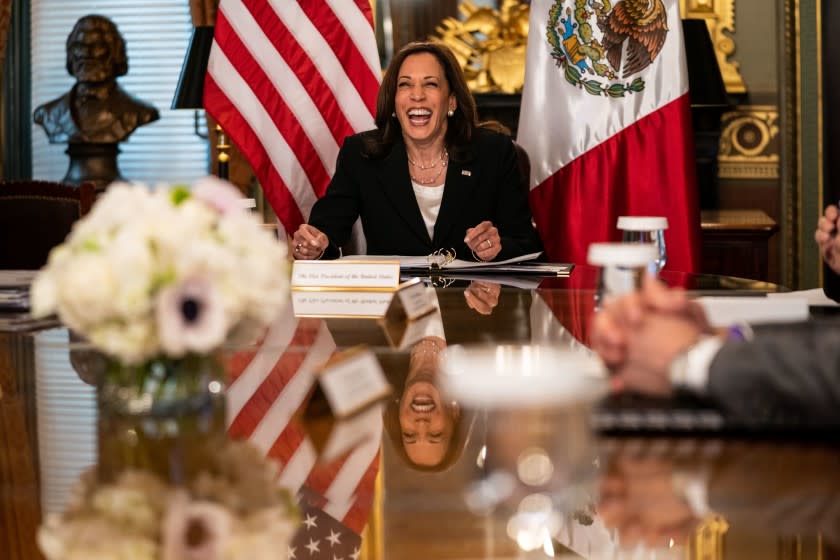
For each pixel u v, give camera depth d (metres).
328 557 0.87
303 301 2.56
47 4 6.69
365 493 1.05
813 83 6.11
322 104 4.59
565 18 4.33
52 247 3.91
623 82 4.30
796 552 0.87
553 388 1.28
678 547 0.89
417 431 1.29
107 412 1.41
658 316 1.37
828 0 5.99
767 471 1.12
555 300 2.49
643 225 2.65
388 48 6.15
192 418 1.37
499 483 1.08
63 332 2.13
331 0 4.59
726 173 6.22
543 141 4.35
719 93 5.47
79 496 1.02
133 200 1.28
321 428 1.31
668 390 1.33
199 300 1.27
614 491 1.05
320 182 4.63
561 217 4.34
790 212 6.19
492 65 6.04
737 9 6.13
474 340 1.92
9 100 6.71
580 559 0.87
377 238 4.05
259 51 4.58
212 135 6.47
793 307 1.89
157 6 6.61
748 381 1.25
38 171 6.78
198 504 1.00
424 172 4.09
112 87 6.37
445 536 0.93
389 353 1.81
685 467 1.13
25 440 1.25
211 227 1.33
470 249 3.60
